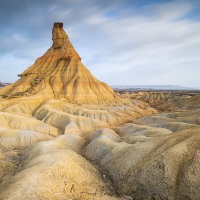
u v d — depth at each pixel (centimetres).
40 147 5856
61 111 11406
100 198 3741
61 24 18175
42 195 3488
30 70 16750
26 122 9412
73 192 3784
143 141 5634
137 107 15525
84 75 16162
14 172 4953
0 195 3494
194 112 9781
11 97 13475
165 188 3716
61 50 17625
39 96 13662
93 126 9938
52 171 4081
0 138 7588
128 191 4088
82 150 6856
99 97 15262
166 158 4072
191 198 3422
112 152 5331
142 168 4222
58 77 15875
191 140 4341
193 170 3691
